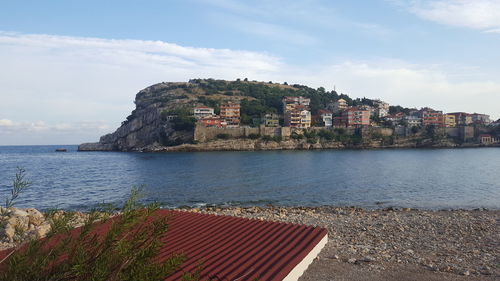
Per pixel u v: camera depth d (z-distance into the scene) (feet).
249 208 119.85
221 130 536.83
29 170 296.51
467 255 56.18
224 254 36.06
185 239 41.04
